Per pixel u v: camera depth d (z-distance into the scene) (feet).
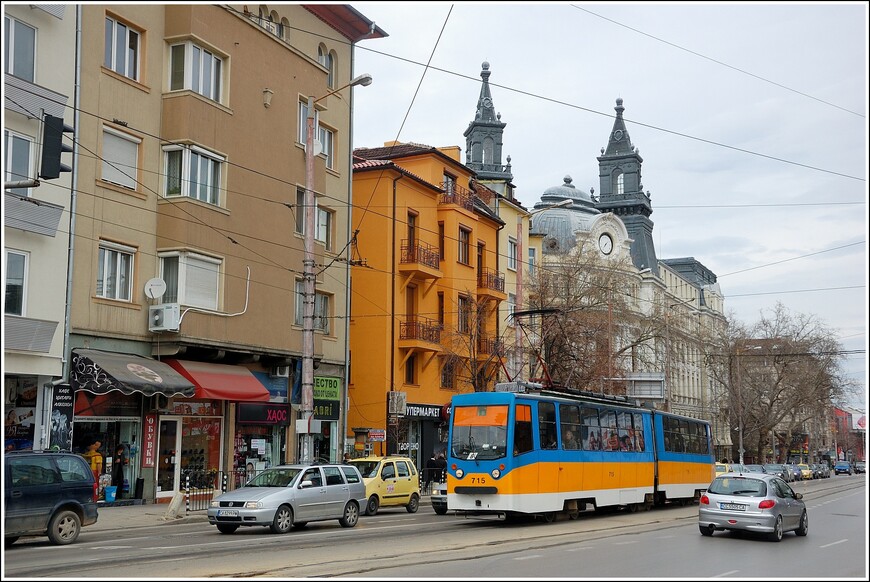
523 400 79.87
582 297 156.87
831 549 62.13
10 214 73.31
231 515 65.46
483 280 157.99
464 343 145.69
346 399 119.96
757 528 67.46
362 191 136.67
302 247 109.91
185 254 90.27
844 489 183.52
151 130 90.17
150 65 90.48
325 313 118.32
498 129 252.01
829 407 258.98
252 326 99.50
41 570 43.96
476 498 77.66
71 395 79.87
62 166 52.19
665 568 49.06
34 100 75.97
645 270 279.08
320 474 71.87
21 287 75.56
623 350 160.35
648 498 102.22
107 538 62.03
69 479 58.65
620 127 304.30
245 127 99.81
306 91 111.55
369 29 125.49
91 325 82.38
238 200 98.32
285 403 108.37
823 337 245.65
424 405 139.74
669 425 110.83
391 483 94.22
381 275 134.00
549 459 81.41
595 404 91.91
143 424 88.79
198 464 95.61
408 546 57.41
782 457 308.81
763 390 247.70
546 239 243.81
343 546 56.80
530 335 152.35
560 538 65.72
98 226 83.56
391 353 133.39
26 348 74.54
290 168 107.86
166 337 88.99
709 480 123.13
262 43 103.40
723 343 249.34
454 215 149.07
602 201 299.38
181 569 44.42
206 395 89.61
